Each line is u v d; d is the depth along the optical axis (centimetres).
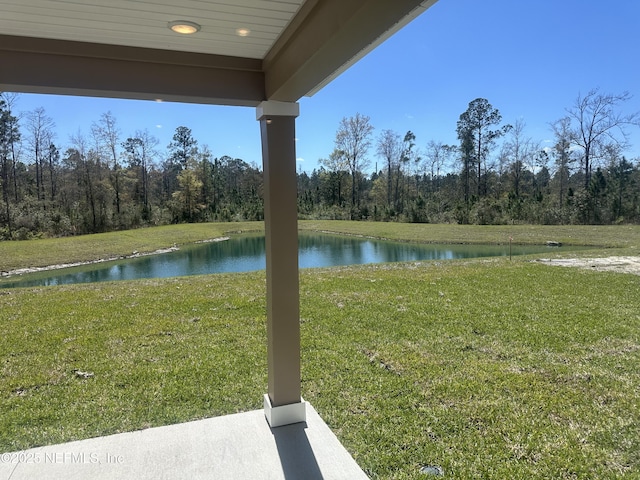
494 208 2198
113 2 156
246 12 167
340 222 2567
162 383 312
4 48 185
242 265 1272
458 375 321
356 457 216
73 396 292
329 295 616
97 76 199
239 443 222
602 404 273
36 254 1327
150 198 2730
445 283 706
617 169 2061
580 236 1553
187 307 553
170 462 205
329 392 294
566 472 202
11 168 2066
